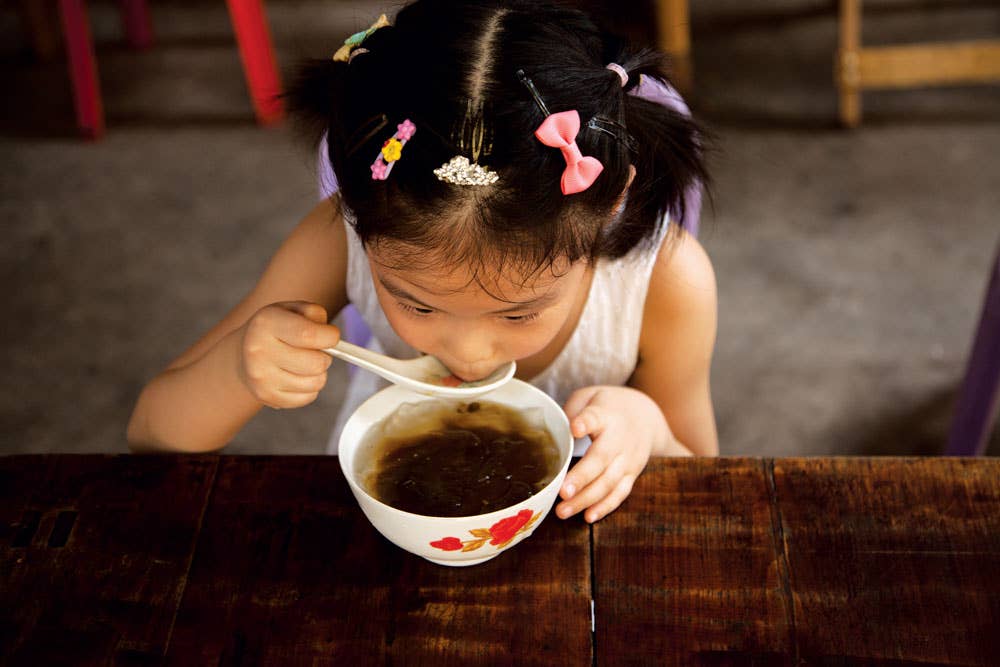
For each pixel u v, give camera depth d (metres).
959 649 0.75
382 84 0.79
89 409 2.15
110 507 0.88
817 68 2.94
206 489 0.90
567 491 0.85
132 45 3.21
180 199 2.67
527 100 0.76
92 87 2.81
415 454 0.87
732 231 2.47
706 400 1.28
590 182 0.76
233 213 2.62
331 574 0.82
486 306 0.81
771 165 2.64
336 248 1.16
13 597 0.81
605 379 1.23
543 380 1.23
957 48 2.56
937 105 2.79
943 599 0.79
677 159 0.98
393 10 0.95
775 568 0.81
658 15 2.66
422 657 0.76
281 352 0.88
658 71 0.96
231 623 0.79
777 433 2.05
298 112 0.97
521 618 0.79
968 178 2.57
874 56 2.62
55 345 2.29
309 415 2.14
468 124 0.75
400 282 0.81
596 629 0.78
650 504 0.87
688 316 1.16
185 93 3.04
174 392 1.04
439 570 0.82
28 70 3.15
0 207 2.67
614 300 1.13
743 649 0.76
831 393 2.11
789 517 0.85
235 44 3.23
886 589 0.80
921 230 2.44
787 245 2.43
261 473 0.91
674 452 1.09
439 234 0.77
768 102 2.83
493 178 0.75
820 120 2.77
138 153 2.83
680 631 0.77
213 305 2.38
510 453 0.87
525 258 0.78
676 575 0.81
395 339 1.23
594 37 0.87
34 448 2.08
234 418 1.04
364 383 1.39
